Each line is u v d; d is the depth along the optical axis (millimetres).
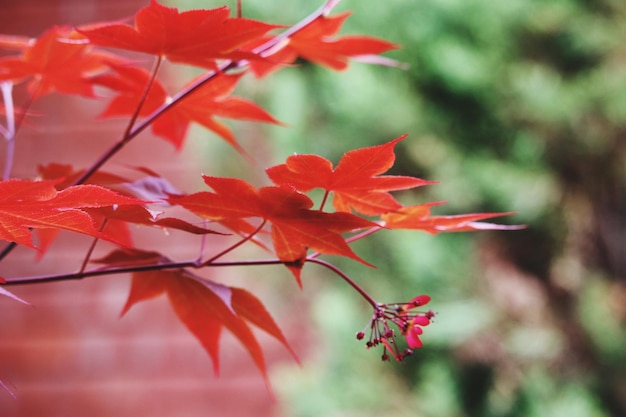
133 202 482
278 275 1465
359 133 1349
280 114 1388
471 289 1321
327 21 647
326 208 1294
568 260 1385
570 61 1381
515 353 1331
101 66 653
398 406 1344
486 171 1312
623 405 1343
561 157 1371
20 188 469
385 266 1340
